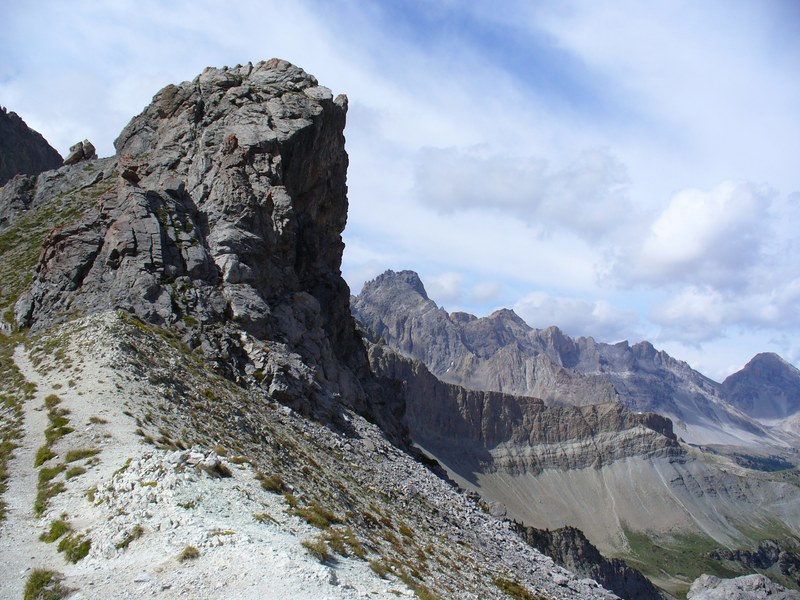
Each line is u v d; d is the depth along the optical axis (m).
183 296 81.12
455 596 39.41
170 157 104.56
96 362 57.72
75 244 83.75
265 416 68.81
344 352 124.94
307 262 118.00
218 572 26.50
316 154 115.62
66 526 32.44
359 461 75.81
